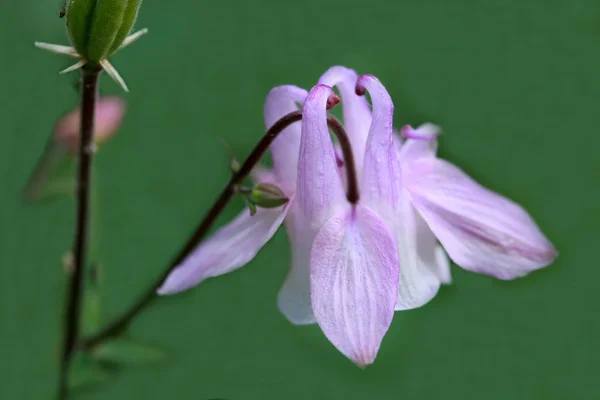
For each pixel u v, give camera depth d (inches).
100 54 10.4
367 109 10.5
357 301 10.0
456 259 10.3
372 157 10.2
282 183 10.5
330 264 10.1
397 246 10.2
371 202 10.2
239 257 10.3
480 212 10.4
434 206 10.4
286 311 10.4
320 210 10.2
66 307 11.8
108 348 11.9
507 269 10.3
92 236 12.0
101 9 10.2
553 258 10.4
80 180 11.1
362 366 9.9
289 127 10.4
